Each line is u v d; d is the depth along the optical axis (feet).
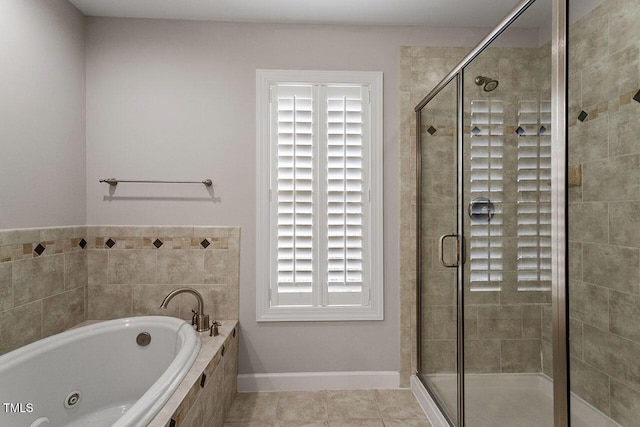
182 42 7.34
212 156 7.38
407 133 7.47
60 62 6.48
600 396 2.84
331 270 7.42
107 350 6.04
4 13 5.32
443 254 6.09
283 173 7.39
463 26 7.57
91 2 6.75
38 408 5.02
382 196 7.45
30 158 5.82
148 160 7.30
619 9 2.72
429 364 6.82
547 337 3.42
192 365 5.05
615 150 2.73
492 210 4.50
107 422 5.58
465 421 5.31
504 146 4.17
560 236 3.19
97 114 7.23
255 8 6.93
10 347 5.41
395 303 7.53
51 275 6.26
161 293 7.32
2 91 5.29
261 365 7.44
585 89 2.94
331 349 7.50
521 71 3.80
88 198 7.25
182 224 7.36
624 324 2.69
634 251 2.65
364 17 7.23
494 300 4.44
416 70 7.50
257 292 7.37
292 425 6.18
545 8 3.42
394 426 6.17
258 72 7.34
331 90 7.44
